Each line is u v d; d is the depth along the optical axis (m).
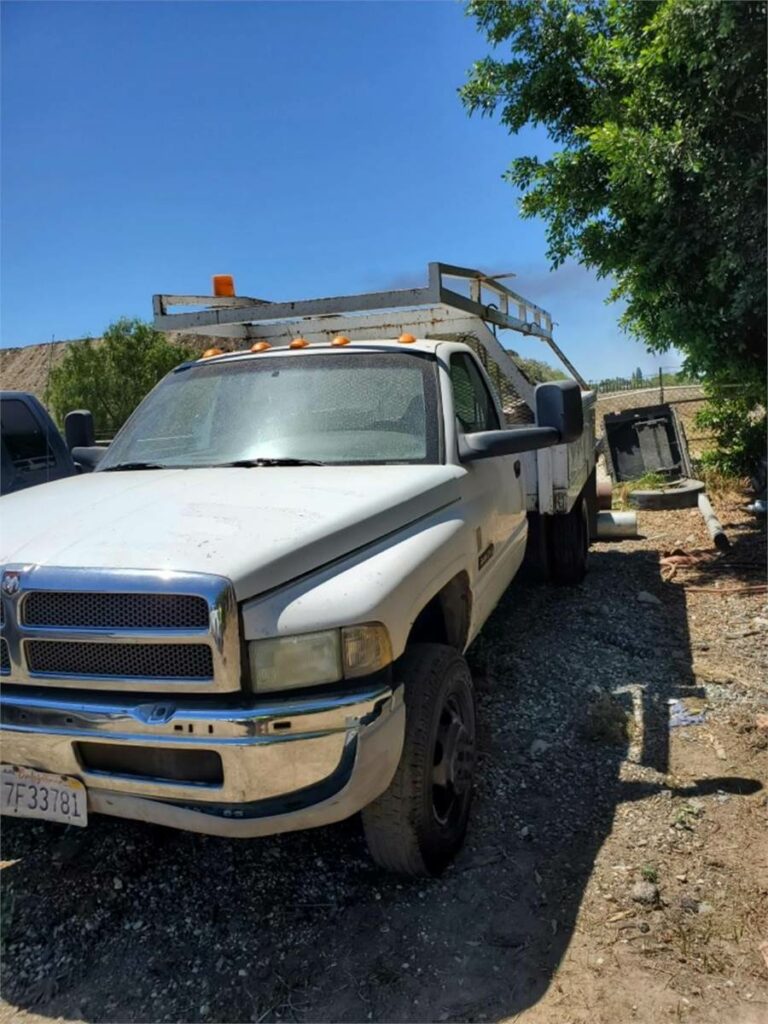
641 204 6.96
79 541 2.63
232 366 4.37
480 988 2.54
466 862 3.17
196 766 2.50
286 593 2.52
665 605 6.49
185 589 2.37
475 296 5.86
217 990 2.59
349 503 2.97
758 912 2.81
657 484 11.52
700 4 6.04
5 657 2.61
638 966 2.59
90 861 3.28
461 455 3.83
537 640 5.66
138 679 2.47
